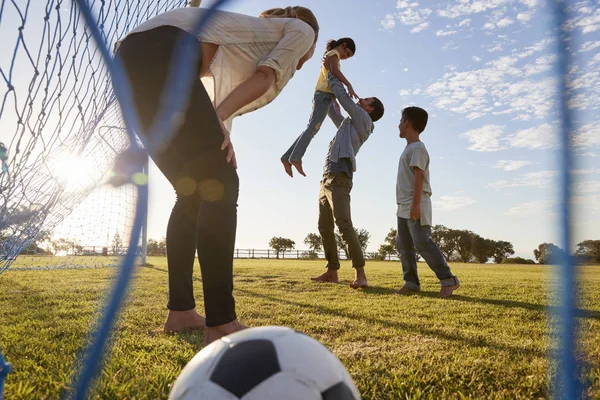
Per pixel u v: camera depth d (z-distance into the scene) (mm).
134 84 1947
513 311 3309
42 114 1742
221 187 1945
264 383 934
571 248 936
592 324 2650
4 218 1894
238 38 2078
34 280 5598
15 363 1749
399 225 4809
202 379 978
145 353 1896
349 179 5137
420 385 1537
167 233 2404
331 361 1029
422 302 3797
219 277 1922
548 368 1697
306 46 2201
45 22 1589
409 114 4688
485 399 1431
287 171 4699
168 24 1942
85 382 1236
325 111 4855
